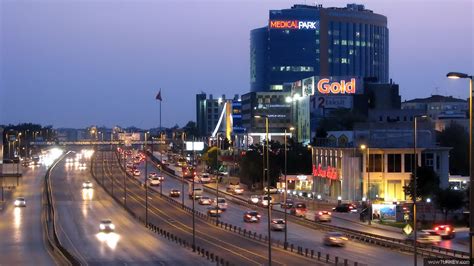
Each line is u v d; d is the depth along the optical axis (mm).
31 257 98312
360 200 170125
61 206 174125
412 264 81312
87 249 104125
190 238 117062
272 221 126125
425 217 130875
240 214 156000
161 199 193500
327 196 184875
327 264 83625
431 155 169375
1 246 110375
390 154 169500
